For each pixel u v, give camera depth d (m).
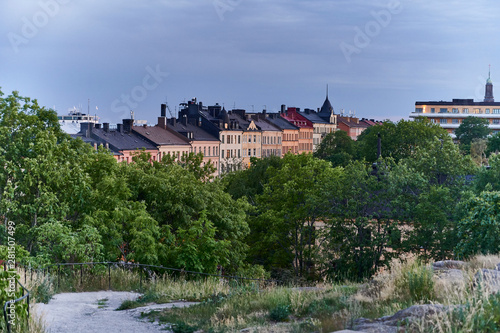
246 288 22.33
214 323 14.48
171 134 159.25
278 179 68.69
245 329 13.38
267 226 64.12
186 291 22.16
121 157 134.75
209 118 179.50
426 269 14.94
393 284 14.99
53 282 23.05
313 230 62.53
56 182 35.62
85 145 44.06
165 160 64.81
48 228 31.12
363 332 10.35
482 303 10.33
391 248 57.53
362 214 54.62
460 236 32.69
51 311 17.78
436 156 59.72
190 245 31.81
